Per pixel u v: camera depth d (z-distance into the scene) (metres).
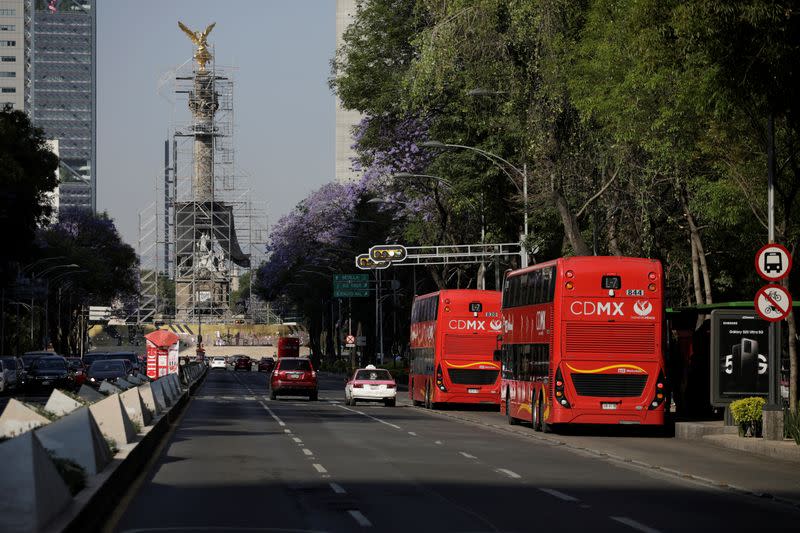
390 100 93.69
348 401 86.88
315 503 26.47
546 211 78.75
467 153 83.19
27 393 101.44
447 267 109.19
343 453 41.09
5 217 107.06
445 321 76.19
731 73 37.31
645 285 50.72
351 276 154.88
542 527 22.77
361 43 97.69
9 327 191.38
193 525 22.62
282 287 183.88
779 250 42.91
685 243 85.94
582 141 68.06
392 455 40.41
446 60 67.62
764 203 57.94
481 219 92.31
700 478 32.62
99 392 48.03
